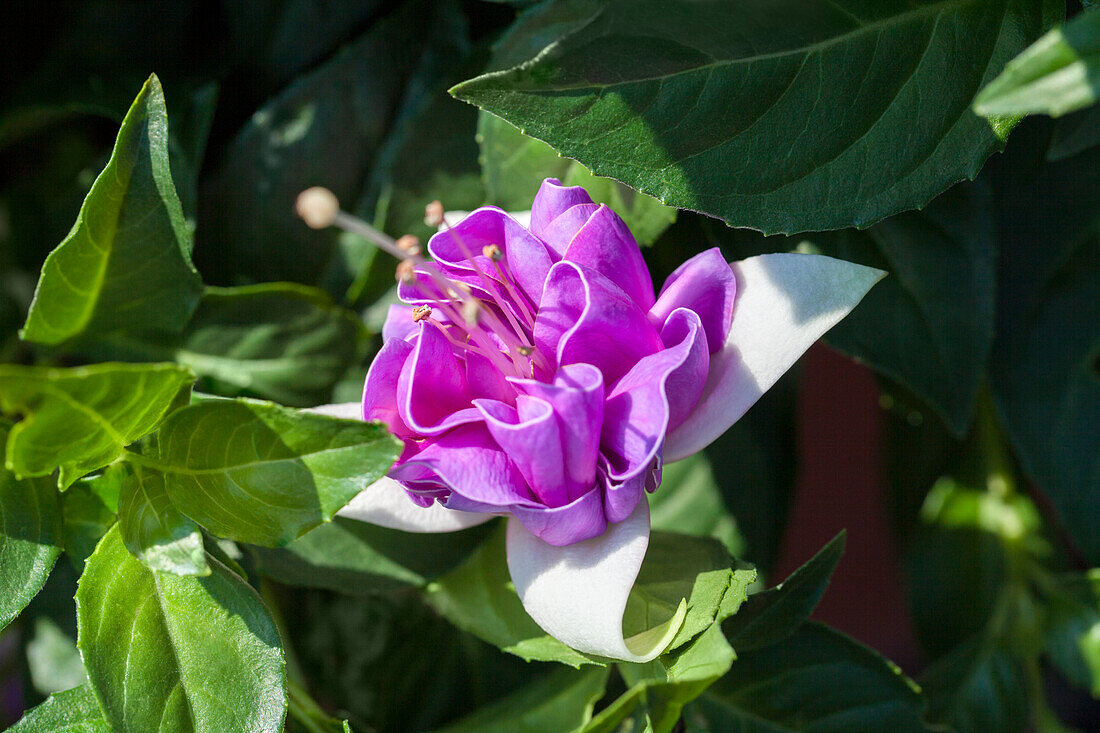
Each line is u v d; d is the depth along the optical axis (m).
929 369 0.36
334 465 0.31
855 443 0.46
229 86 0.38
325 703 0.38
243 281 0.38
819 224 0.33
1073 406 0.38
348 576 0.35
